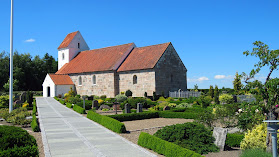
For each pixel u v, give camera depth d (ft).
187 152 26.55
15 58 238.89
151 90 123.24
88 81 154.20
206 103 85.20
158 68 124.88
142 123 58.44
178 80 137.18
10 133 24.58
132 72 132.16
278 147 28.02
